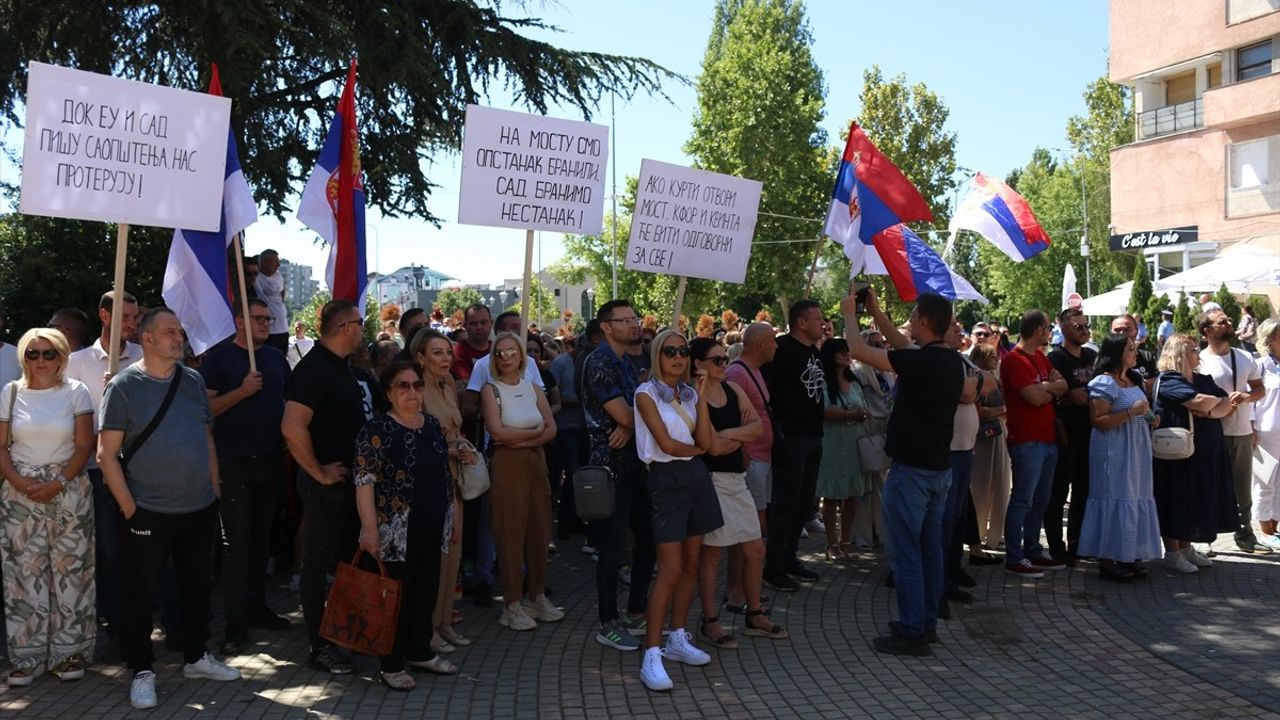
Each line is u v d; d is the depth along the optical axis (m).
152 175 6.00
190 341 6.52
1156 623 7.06
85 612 5.83
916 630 6.41
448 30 13.05
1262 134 30.53
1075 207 60.25
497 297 117.31
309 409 5.70
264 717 5.21
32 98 5.63
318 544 5.84
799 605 7.54
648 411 5.81
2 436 5.63
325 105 13.43
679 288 7.70
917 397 6.41
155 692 5.41
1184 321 24.17
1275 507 9.38
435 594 5.87
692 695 5.65
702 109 49.22
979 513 8.88
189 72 11.71
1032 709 5.44
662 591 5.82
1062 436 8.69
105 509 6.23
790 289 49.62
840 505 9.52
